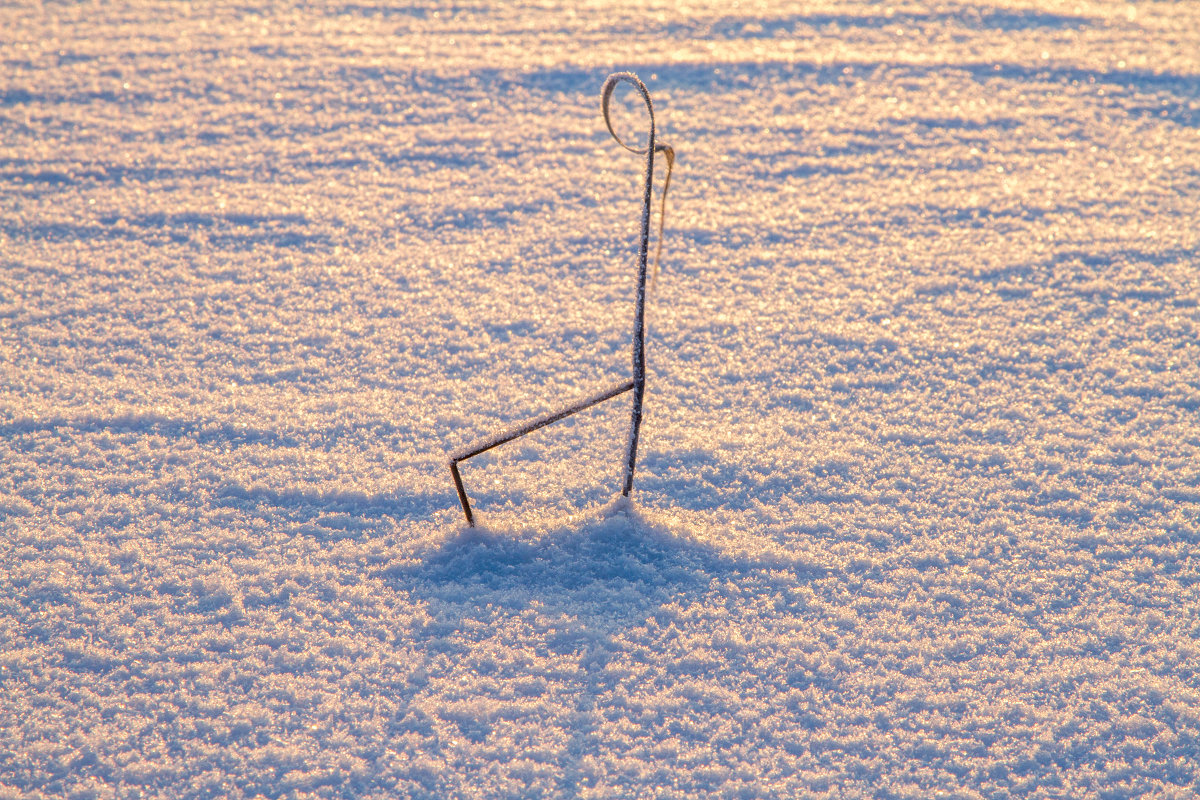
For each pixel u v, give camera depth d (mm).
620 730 1540
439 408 2355
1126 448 2217
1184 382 2445
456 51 4773
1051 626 1749
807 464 2166
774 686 1621
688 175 3625
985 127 3984
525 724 1548
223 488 2082
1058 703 1600
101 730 1543
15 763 1487
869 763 1492
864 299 2844
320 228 3244
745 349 2607
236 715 1565
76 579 1835
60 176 3549
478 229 3254
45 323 2684
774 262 3053
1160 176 3566
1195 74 4426
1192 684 1635
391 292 2881
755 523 1991
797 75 4508
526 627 1731
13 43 4785
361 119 4070
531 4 5441
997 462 2178
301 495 2062
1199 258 3021
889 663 1668
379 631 1723
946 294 2867
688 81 4441
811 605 1788
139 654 1678
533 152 3811
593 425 2303
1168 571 1877
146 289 2873
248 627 1732
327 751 1505
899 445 2232
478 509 2020
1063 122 4020
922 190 3500
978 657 1684
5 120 3971
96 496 2049
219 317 2740
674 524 1972
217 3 5461
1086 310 2768
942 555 1911
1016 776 1479
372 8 5375
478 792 1437
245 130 3953
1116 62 4594
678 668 1650
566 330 2689
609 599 1797
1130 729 1558
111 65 4555
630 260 3072
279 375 2480
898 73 4523
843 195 3477
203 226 3248
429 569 1869
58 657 1670
